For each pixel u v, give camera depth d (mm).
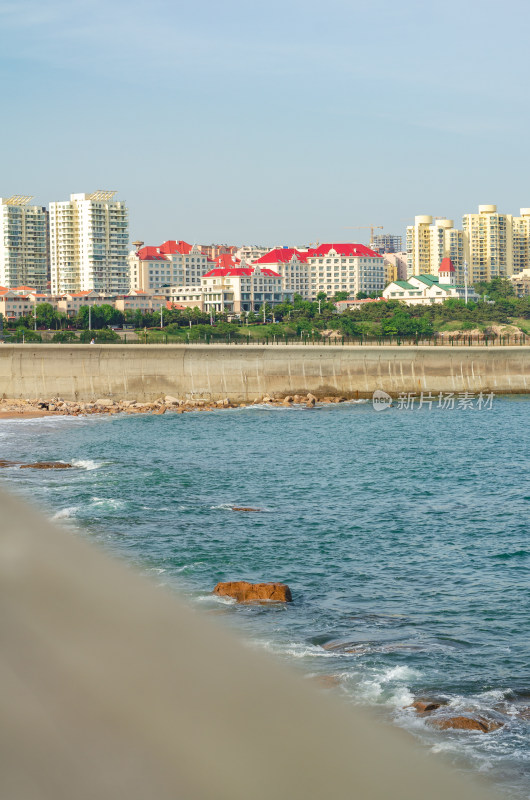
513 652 33531
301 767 11375
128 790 7625
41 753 7578
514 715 27641
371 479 75625
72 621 10727
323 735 13562
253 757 9805
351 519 58750
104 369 139875
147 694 9422
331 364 151625
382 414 132125
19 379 136625
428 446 98312
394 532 55125
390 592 41906
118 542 48969
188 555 47031
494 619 37750
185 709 9875
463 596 41281
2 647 9047
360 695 28766
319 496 67188
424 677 30656
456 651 33531
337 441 101625
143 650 10984
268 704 13305
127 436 102812
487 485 73375
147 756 8156
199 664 12375
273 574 44562
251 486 70750
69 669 9023
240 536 52406
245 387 146750
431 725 26516
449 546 51625
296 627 35812
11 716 7887
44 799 7066
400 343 177875
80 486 67188
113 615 11695
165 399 139500
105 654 9844
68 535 14508
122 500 61562
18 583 11492
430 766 17078
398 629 36188
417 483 73938
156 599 14102
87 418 122375
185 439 100875
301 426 116125
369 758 14469
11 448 91062
